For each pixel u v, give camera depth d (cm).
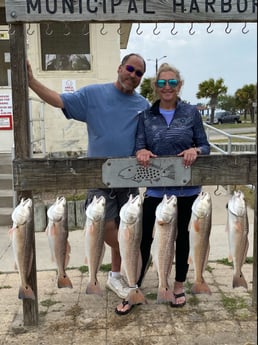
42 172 328
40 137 765
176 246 368
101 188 339
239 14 325
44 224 597
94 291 320
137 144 351
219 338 328
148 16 320
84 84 787
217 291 405
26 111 325
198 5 322
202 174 333
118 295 390
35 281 341
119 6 318
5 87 779
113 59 786
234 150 1109
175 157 329
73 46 777
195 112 352
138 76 350
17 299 395
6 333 339
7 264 480
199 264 320
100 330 342
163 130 342
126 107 357
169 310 370
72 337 332
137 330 341
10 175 664
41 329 344
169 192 350
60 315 366
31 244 322
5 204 641
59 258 315
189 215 358
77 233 583
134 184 331
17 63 319
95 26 772
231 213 313
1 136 788
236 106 4712
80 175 329
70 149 795
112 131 354
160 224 314
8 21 312
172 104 350
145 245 364
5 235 582
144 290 408
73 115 354
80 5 315
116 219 371
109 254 502
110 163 329
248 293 401
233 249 316
